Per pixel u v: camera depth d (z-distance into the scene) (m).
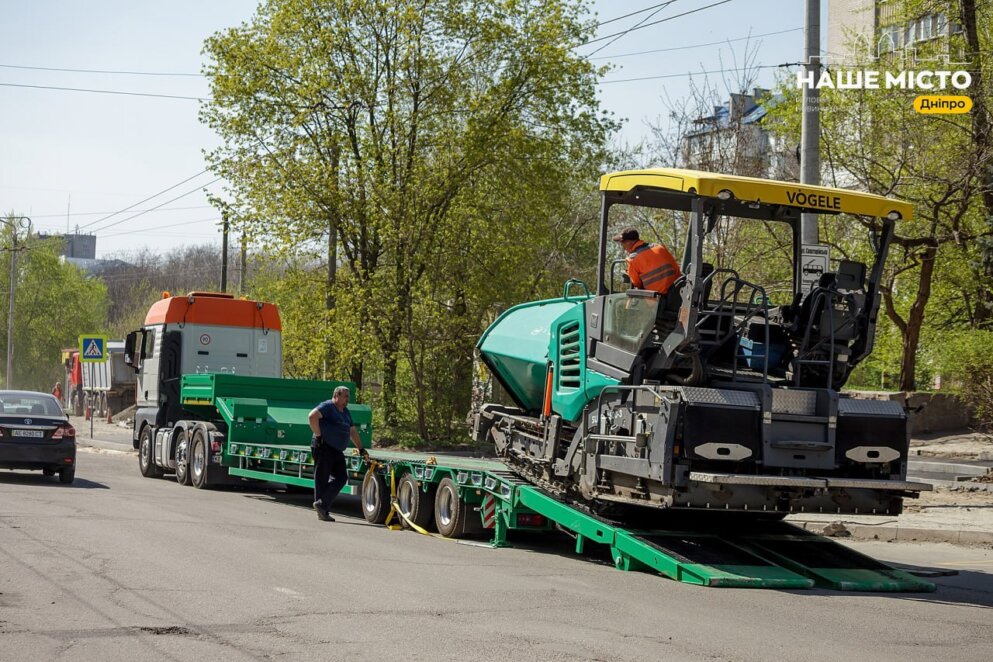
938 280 30.86
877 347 32.91
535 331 13.98
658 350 11.14
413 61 33.94
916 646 7.75
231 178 33.91
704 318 10.73
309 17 33.84
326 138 33.94
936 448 25.75
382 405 36.19
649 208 12.16
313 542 12.53
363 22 34.19
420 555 11.87
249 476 18.94
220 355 23.38
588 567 11.44
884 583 10.44
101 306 86.19
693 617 8.55
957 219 26.59
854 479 10.34
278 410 20.02
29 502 15.53
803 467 10.46
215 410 21.67
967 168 25.75
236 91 33.38
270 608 8.30
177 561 10.48
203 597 8.68
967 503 18.08
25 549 10.91
